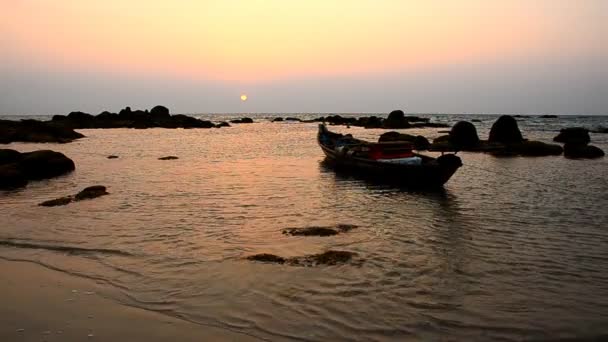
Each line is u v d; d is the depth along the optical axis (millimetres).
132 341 5871
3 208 14453
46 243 10375
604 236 11078
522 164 26234
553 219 12836
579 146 31672
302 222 12406
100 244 10258
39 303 7055
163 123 79750
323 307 6906
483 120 111812
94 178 21172
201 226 11898
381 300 7188
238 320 6473
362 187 18719
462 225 12148
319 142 29547
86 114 78062
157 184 19312
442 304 7074
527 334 6152
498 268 8750
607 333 6188
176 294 7395
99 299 7219
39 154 22297
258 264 8766
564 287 7836
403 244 10297
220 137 53312
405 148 21172
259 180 20547
